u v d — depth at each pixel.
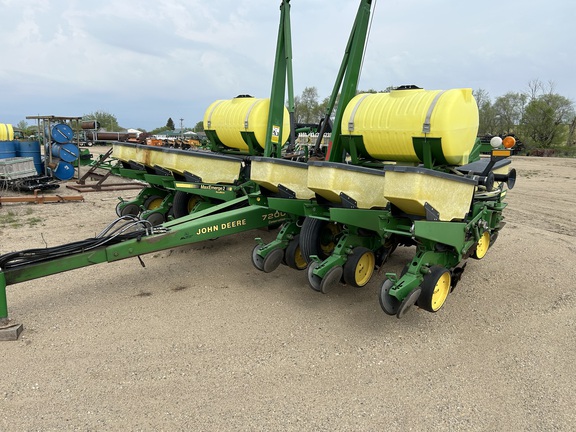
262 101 6.94
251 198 5.40
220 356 3.76
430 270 4.16
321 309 4.74
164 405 3.11
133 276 5.61
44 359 3.64
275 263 5.15
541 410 3.11
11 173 11.93
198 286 5.32
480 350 3.96
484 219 5.17
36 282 5.32
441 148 4.30
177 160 6.78
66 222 8.51
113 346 3.87
